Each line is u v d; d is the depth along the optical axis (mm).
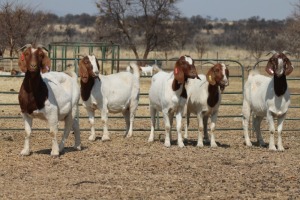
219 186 10703
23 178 11148
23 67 12539
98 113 22234
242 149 15039
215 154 14016
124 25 63219
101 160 12992
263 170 12164
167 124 14992
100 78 16172
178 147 14984
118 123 20422
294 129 18906
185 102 14828
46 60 12711
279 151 14719
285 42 60250
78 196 9867
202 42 78438
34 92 12734
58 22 157875
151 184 10797
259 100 15156
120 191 10250
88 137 17000
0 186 10500
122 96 16531
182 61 14344
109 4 62812
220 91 15086
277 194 10172
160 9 62156
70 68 32969
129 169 12078
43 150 14266
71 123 13977
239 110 24422
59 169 11984
